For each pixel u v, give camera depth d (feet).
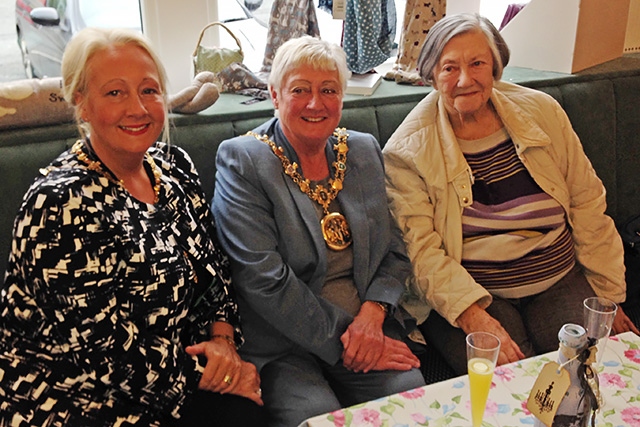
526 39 8.41
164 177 4.59
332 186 5.29
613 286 5.91
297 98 4.99
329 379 5.35
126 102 3.98
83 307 3.77
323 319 4.92
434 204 5.74
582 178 5.97
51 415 3.85
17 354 3.92
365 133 6.09
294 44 5.10
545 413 3.27
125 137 4.03
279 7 7.38
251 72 7.12
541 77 7.68
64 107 5.45
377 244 5.36
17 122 5.34
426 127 5.78
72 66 3.95
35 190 3.76
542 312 5.68
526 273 5.63
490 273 5.63
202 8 7.57
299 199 5.11
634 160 7.90
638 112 7.88
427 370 5.74
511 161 5.73
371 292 5.25
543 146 5.76
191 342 4.75
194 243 4.55
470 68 5.47
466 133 5.83
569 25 7.84
